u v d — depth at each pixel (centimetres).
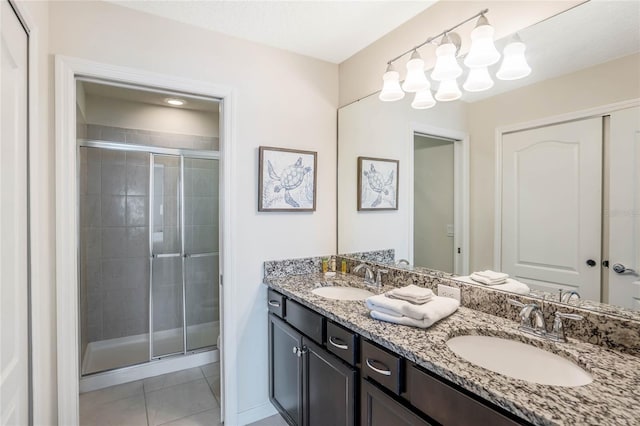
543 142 131
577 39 121
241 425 204
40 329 134
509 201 143
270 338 208
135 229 301
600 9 116
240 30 193
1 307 97
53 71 153
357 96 223
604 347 109
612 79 112
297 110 223
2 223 98
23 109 118
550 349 111
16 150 111
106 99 283
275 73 214
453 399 96
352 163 227
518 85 138
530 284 135
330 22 185
